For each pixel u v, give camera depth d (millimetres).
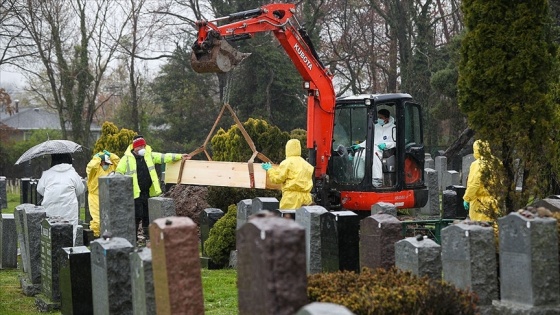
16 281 15344
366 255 10438
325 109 18859
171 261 7641
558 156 14797
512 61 11523
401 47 48250
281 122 50531
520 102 11633
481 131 11820
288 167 15875
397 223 10203
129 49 51562
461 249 9305
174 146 54219
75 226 16453
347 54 53062
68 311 10555
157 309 7926
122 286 9242
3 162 54250
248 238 6746
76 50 49594
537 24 11594
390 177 19172
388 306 7848
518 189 14211
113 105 81688
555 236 8719
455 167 38406
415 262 9297
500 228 9047
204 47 16781
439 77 41281
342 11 53719
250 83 50406
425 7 48375
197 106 53969
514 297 8891
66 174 17047
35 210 14359
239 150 20812
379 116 19578
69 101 49625
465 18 11992
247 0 49531
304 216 12031
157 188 17938
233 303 12297
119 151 24359
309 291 8195
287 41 18234
